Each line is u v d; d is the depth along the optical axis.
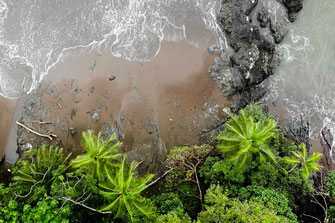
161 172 17.48
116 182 10.65
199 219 11.85
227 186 13.58
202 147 15.81
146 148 17.98
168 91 18.64
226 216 11.16
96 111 18.20
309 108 18.89
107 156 11.44
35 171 11.73
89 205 11.20
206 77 18.70
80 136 18.05
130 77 18.61
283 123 18.48
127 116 18.22
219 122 18.44
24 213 10.07
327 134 18.53
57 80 18.59
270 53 18.73
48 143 18.02
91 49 18.84
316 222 14.76
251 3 18.53
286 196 13.47
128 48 18.89
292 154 14.77
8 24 18.89
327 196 14.92
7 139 18.11
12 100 18.48
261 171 13.35
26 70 18.75
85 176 10.94
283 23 18.86
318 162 17.70
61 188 10.59
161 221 11.99
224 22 18.78
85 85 18.47
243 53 18.72
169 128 18.33
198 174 15.54
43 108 18.34
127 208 10.21
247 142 11.26
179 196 15.20
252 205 11.48
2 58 18.70
